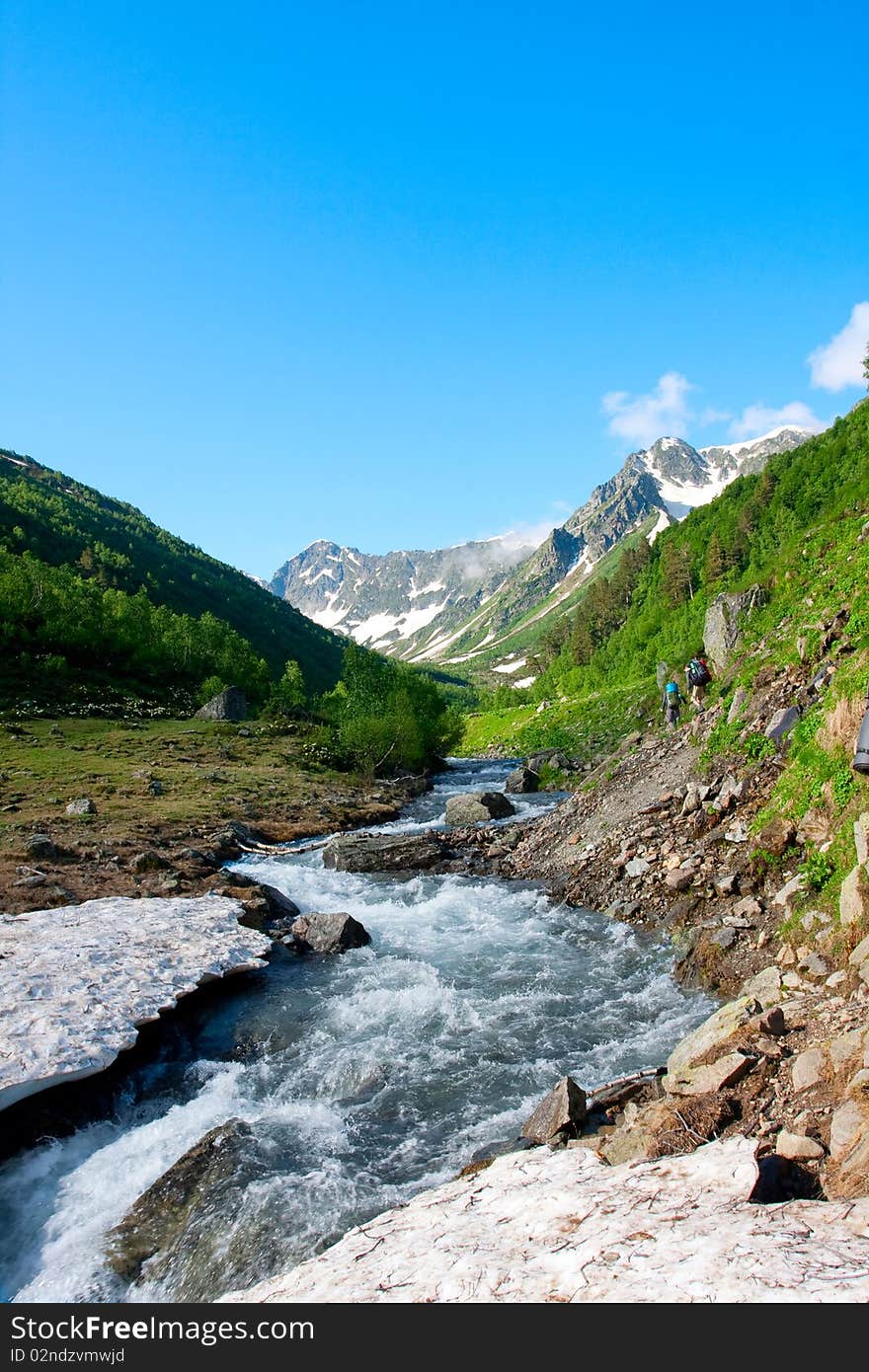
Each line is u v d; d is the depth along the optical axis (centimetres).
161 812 3278
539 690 14562
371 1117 1041
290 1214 842
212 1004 1453
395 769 5525
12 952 1488
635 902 1656
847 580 2005
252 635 18488
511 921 1819
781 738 1730
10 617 7788
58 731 5338
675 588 11981
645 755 2486
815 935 1068
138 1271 804
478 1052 1184
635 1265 484
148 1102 1155
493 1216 610
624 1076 1017
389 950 1714
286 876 2505
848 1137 648
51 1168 989
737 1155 617
